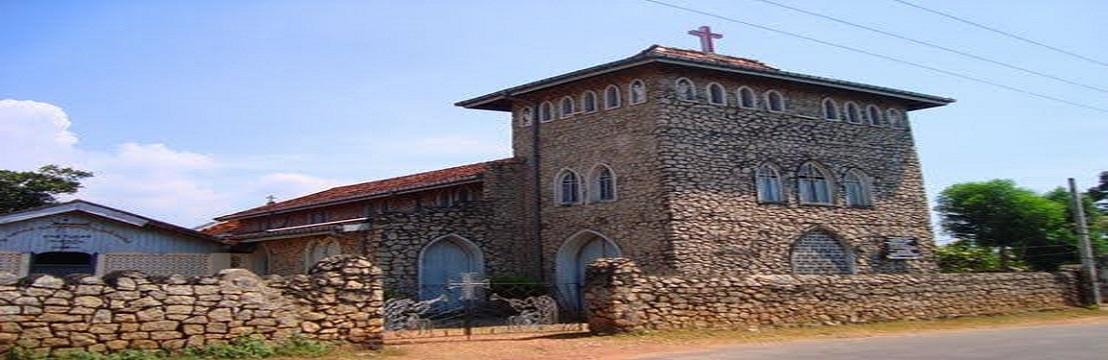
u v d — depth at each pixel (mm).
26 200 35562
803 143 26672
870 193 27750
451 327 20781
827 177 27094
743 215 24609
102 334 11367
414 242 24219
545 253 26062
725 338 16516
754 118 25812
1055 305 25453
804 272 25422
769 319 18797
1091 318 22828
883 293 21219
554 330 18312
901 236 27953
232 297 12594
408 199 29812
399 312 19500
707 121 24766
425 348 14414
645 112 24297
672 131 23969
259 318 12750
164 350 11781
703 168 24250
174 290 12133
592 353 13961
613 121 25156
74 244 22703
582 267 25766
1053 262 33344
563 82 25797
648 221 23688
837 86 27234
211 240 25906
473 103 28047
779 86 26719
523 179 27094
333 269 13828
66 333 11102
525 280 24281
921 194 29078
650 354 13750
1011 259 33594
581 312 24844
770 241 24922
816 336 17328
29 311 10898
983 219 35438
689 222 23438
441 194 28922
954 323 21109
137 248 24016
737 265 23984
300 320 13164
